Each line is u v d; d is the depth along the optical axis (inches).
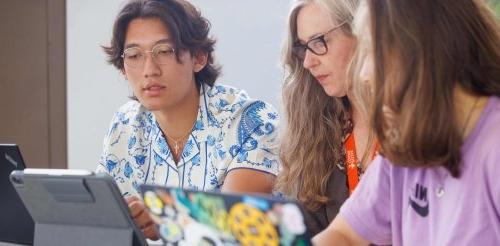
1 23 125.3
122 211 42.4
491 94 40.0
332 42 57.3
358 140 60.8
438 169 41.7
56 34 124.0
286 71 64.7
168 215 40.3
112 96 121.3
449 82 38.4
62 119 125.7
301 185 62.7
